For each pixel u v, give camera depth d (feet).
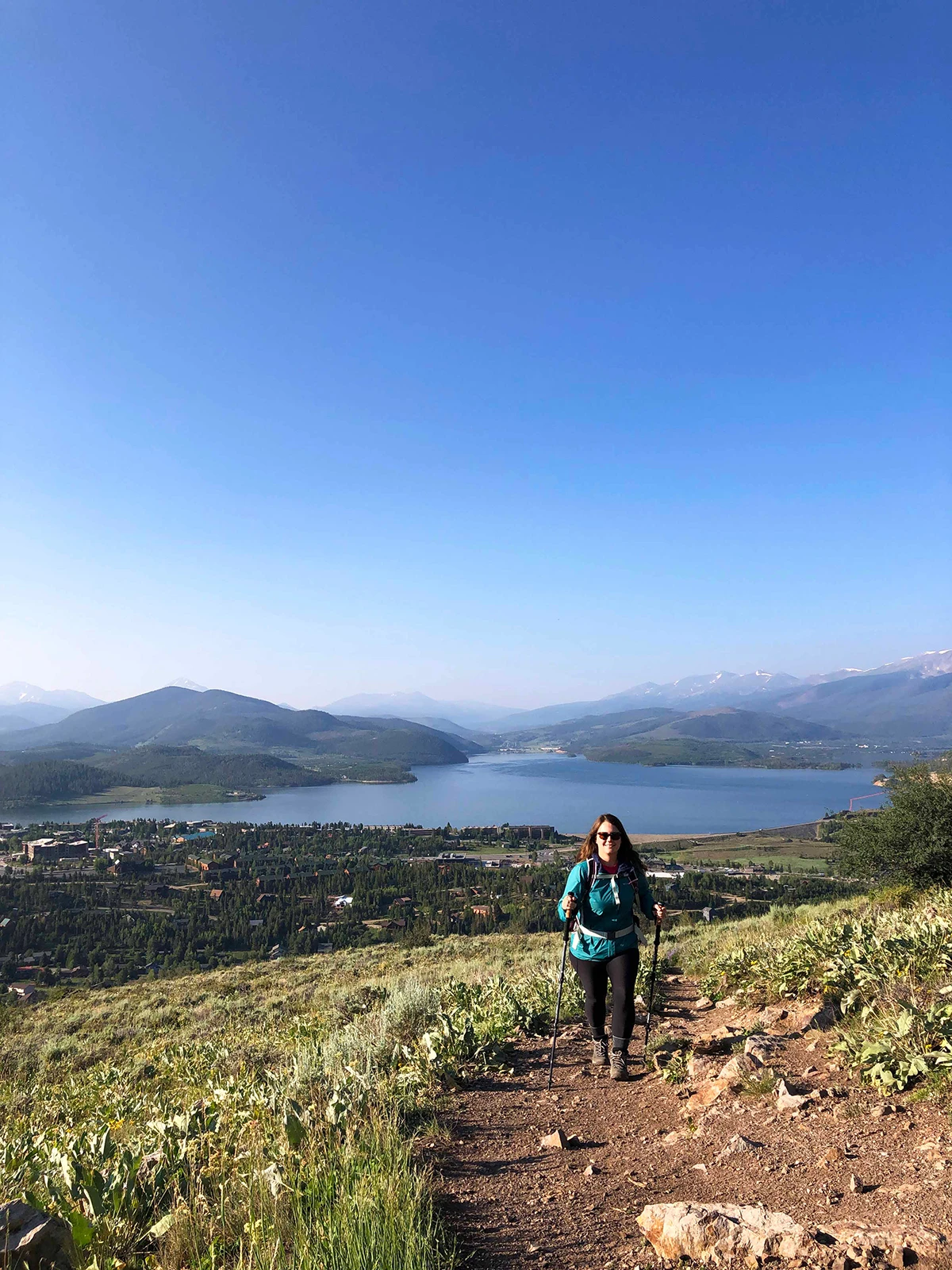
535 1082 20.33
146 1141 16.90
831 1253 9.12
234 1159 14.46
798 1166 12.41
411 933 264.52
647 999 25.25
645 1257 10.16
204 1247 11.03
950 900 33.60
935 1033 16.03
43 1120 26.14
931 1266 8.57
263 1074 24.13
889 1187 10.91
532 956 54.60
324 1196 11.40
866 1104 14.58
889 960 22.04
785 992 25.14
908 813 65.31
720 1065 18.88
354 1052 23.25
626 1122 16.47
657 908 19.93
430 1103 18.69
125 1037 52.42
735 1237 9.82
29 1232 11.19
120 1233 11.84
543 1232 11.31
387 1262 9.69
